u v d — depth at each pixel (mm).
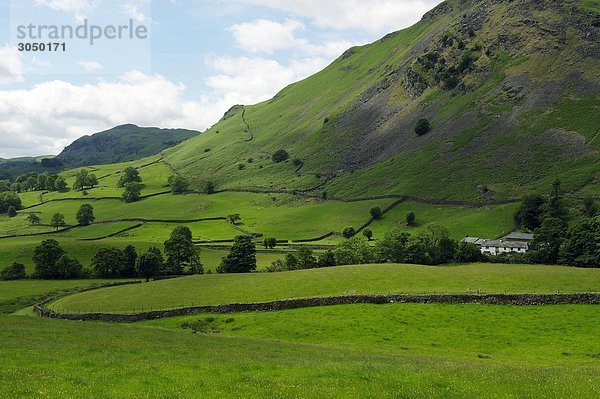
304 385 27516
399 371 32406
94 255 144375
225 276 109062
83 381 27047
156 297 92688
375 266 104250
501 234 181375
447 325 66000
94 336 49375
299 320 71688
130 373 29672
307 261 134625
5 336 45281
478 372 33438
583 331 60656
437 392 26828
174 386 26703
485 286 82312
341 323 68625
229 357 38750
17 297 101812
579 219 174125
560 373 35125
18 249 153875
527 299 72875
